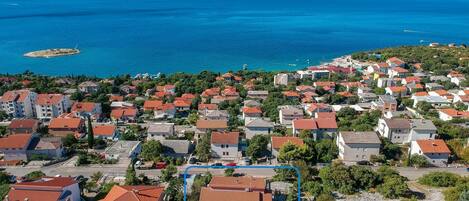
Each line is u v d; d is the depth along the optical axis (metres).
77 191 87.88
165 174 101.62
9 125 141.12
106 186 95.12
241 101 181.38
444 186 97.31
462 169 111.12
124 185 90.44
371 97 180.50
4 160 117.50
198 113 165.62
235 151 119.44
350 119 150.62
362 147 114.94
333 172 97.00
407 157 114.88
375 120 146.50
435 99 172.12
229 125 147.38
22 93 167.62
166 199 87.38
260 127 135.75
